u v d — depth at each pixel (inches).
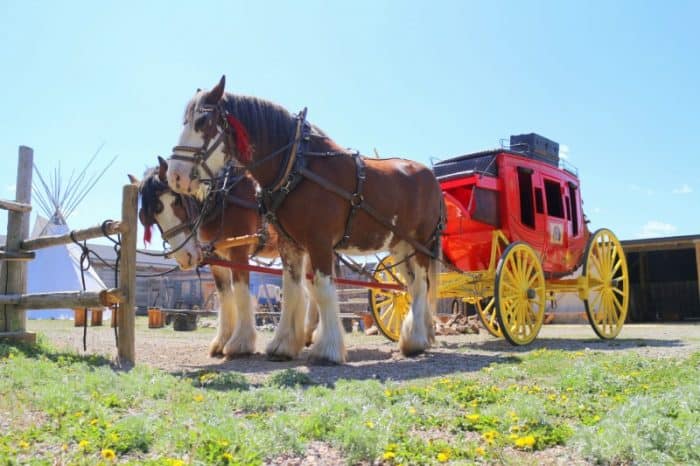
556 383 203.0
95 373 197.5
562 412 159.0
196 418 142.6
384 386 191.2
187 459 112.0
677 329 608.1
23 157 319.9
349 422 131.0
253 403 161.6
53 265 809.5
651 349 329.1
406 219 309.0
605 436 120.6
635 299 1016.2
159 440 124.6
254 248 334.6
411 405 159.2
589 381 196.4
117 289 256.7
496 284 340.8
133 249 261.0
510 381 215.8
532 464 115.1
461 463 112.7
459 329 558.9
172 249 277.7
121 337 257.6
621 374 217.3
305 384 204.2
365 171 280.7
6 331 300.8
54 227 844.6
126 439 123.0
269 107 262.7
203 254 284.4
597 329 409.1
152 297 1259.2
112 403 159.2
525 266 362.6
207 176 243.9
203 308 1072.8
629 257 1039.6
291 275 288.2
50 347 296.0
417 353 309.7
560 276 435.8
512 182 384.2
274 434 127.0
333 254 273.6
